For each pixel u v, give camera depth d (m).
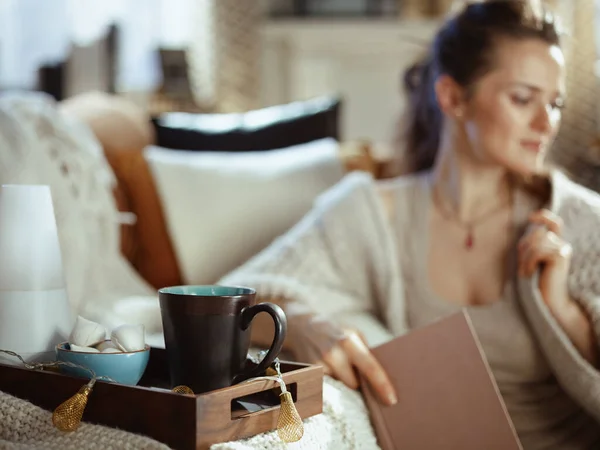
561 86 1.34
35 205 0.95
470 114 1.37
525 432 1.33
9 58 5.16
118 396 0.81
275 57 5.66
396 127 1.68
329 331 1.14
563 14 4.86
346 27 5.52
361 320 1.37
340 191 1.50
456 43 1.40
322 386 0.94
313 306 1.30
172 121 2.08
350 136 5.64
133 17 5.32
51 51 5.19
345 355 1.10
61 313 0.96
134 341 0.88
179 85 4.94
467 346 1.02
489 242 1.41
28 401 0.86
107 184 1.60
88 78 4.61
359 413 1.04
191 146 2.03
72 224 1.46
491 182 1.41
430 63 1.56
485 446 0.98
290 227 1.77
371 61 5.61
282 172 1.84
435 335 1.04
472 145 1.37
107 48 4.62
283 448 0.84
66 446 0.80
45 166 1.47
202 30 5.39
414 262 1.43
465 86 1.37
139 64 5.36
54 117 1.58
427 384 1.03
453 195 1.43
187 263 1.73
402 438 1.03
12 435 0.84
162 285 1.72
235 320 0.83
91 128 1.90
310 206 1.80
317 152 1.92
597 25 4.93
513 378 1.34
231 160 1.86
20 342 0.93
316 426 0.93
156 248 1.73
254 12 5.34
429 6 5.53
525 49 1.31
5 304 0.93
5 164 1.42
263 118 2.13
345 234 1.44
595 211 1.34
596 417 1.21
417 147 1.62
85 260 1.46
